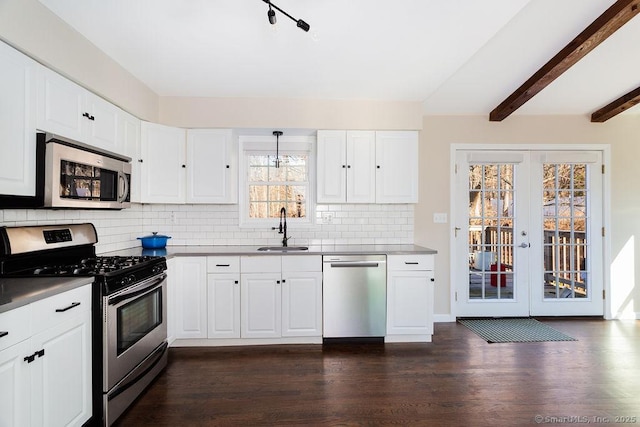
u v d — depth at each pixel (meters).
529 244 3.89
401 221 3.66
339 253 3.02
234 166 3.45
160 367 2.50
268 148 3.68
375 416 1.99
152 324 2.40
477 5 1.97
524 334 3.32
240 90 3.16
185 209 3.52
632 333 3.36
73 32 2.10
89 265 2.12
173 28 2.17
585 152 3.87
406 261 3.07
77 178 2.11
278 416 1.99
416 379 2.42
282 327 3.01
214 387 2.31
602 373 2.52
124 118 2.72
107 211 2.84
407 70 2.78
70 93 2.09
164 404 2.11
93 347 1.82
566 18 2.45
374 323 3.05
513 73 3.10
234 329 2.99
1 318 1.26
